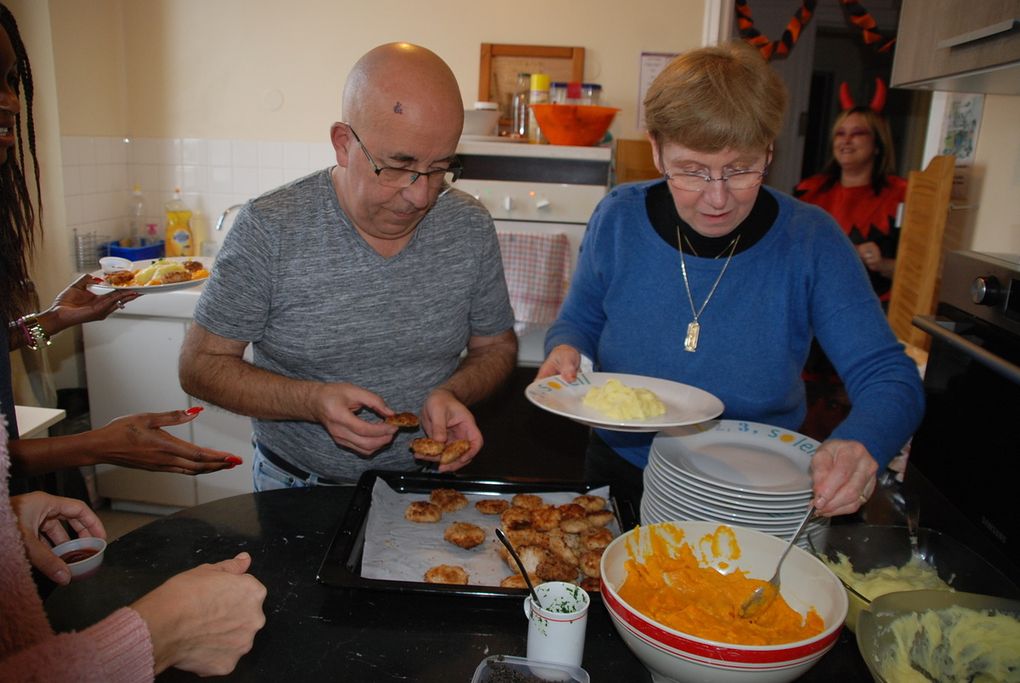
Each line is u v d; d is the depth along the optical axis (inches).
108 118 127.1
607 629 39.9
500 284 62.8
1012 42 48.4
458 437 54.1
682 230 54.0
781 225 52.3
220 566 33.9
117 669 26.3
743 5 141.9
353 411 51.2
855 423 43.9
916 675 34.2
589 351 60.9
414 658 36.7
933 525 59.5
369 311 55.9
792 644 30.3
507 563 45.8
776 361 53.2
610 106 129.1
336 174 55.0
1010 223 82.4
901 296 104.1
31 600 27.4
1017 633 35.5
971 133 93.1
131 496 119.6
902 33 69.6
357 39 128.3
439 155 48.1
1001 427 50.8
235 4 127.8
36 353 110.6
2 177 45.7
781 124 45.5
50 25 111.7
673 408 50.1
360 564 44.5
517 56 128.0
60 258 118.7
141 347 112.3
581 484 54.2
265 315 55.5
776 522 43.0
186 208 134.6
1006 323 51.5
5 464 26.7
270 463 61.4
